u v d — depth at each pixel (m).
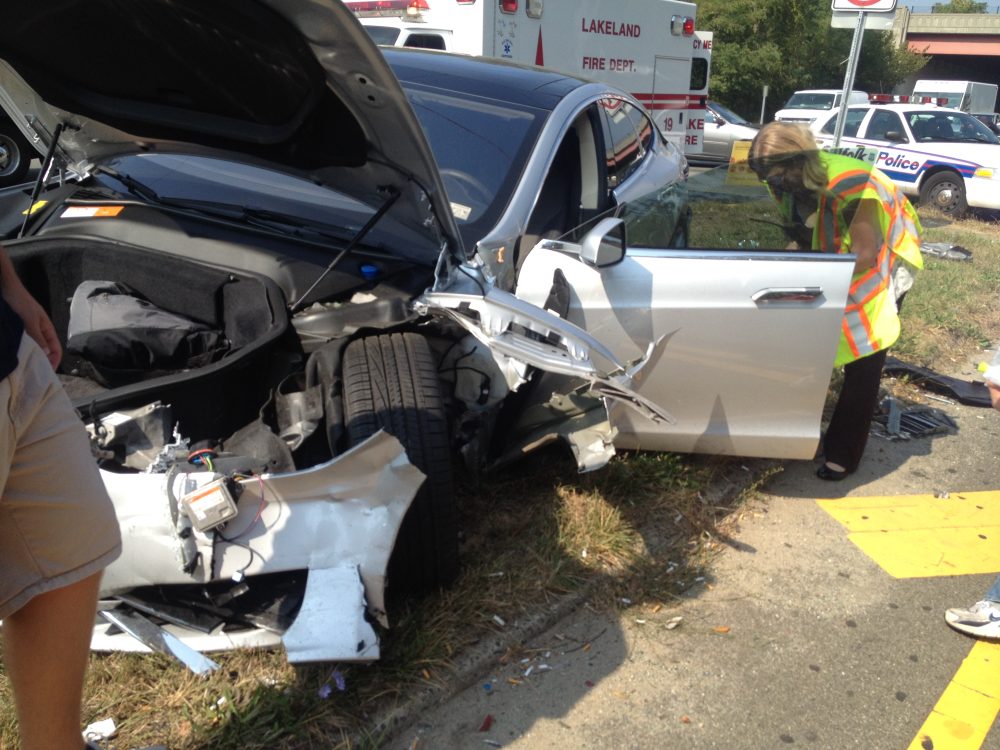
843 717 2.86
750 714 2.84
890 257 4.03
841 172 3.82
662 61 11.81
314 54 2.48
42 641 1.91
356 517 2.52
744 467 4.34
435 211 3.03
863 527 4.04
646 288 3.55
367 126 2.76
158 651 2.60
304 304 3.10
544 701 2.80
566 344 2.96
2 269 1.93
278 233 3.33
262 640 2.63
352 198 3.38
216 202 3.56
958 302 7.46
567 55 10.05
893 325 3.99
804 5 30.53
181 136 3.22
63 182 3.77
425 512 2.80
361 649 2.37
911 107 13.38
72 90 3.08
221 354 2.93
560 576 3.26
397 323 3.04
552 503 3.67
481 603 3.06
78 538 1.87
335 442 2.74
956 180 12.54
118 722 2.46
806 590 3.53
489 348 2.98
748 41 29.59
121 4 2.50
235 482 2.45
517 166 3.99
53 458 1.81
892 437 5.00
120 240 3.34
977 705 2.96
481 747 2.61
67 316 3.26
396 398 2.81
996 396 3.10
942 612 3.46
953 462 4.80
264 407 2.85
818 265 3.60
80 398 2.61
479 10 8.77
